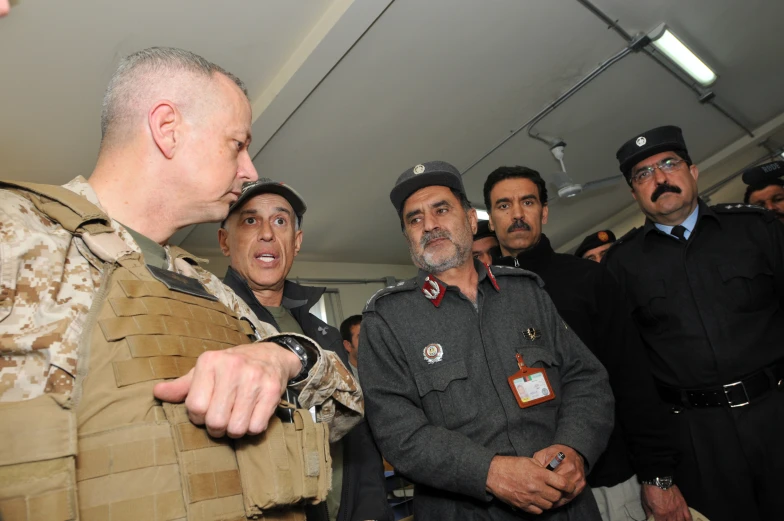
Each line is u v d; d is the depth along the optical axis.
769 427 1.93
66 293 0.71
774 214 2.17
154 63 0.92
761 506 1.91
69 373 0.67
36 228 0.72
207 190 0.93
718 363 2.02
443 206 1.83
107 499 0.62
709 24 4.42
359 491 1.69
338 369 1.03
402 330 1.70
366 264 7.63
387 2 3.33
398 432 1.55
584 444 1.48
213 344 0.82
